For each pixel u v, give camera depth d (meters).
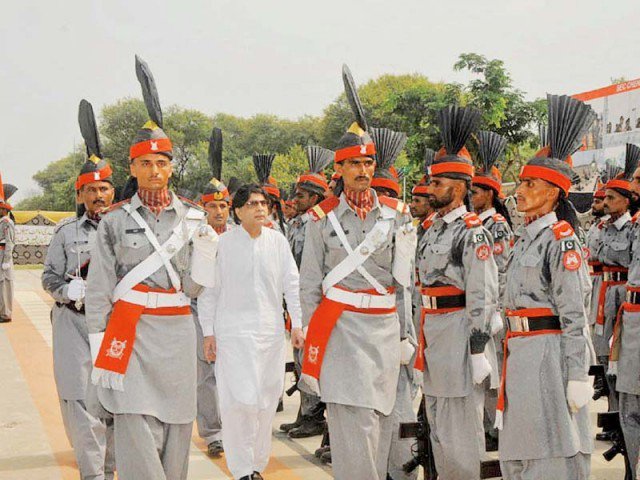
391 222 4.31
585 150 15.91
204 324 4.93
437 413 4.50
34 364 9.67
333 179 6.13
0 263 13.78
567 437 3.59
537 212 3.78
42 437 6.37
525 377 3.69
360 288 4.26
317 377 4.23
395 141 5.36
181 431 3.97
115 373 3.75
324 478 5.23
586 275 3.64
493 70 18.25
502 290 5.40
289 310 4.98
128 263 3.89
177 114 55.78
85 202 4.97
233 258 4.83
